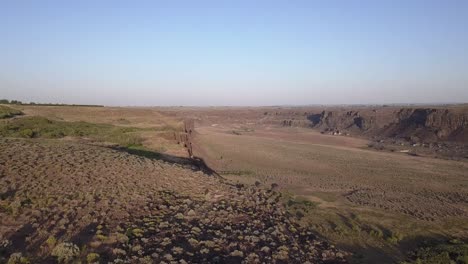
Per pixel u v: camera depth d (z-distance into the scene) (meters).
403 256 21.58
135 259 12.59
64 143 29.61
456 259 21.17
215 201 22.11
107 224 15.34
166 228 16.27
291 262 15.16
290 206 29.56
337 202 34.75
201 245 15.00
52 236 12.86
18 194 16.23
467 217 32.47
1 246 11.80
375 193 41.44
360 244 22.81
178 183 24.22
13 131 39.25
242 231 17.58
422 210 34.06
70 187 18.55
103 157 25.78
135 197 19.53
